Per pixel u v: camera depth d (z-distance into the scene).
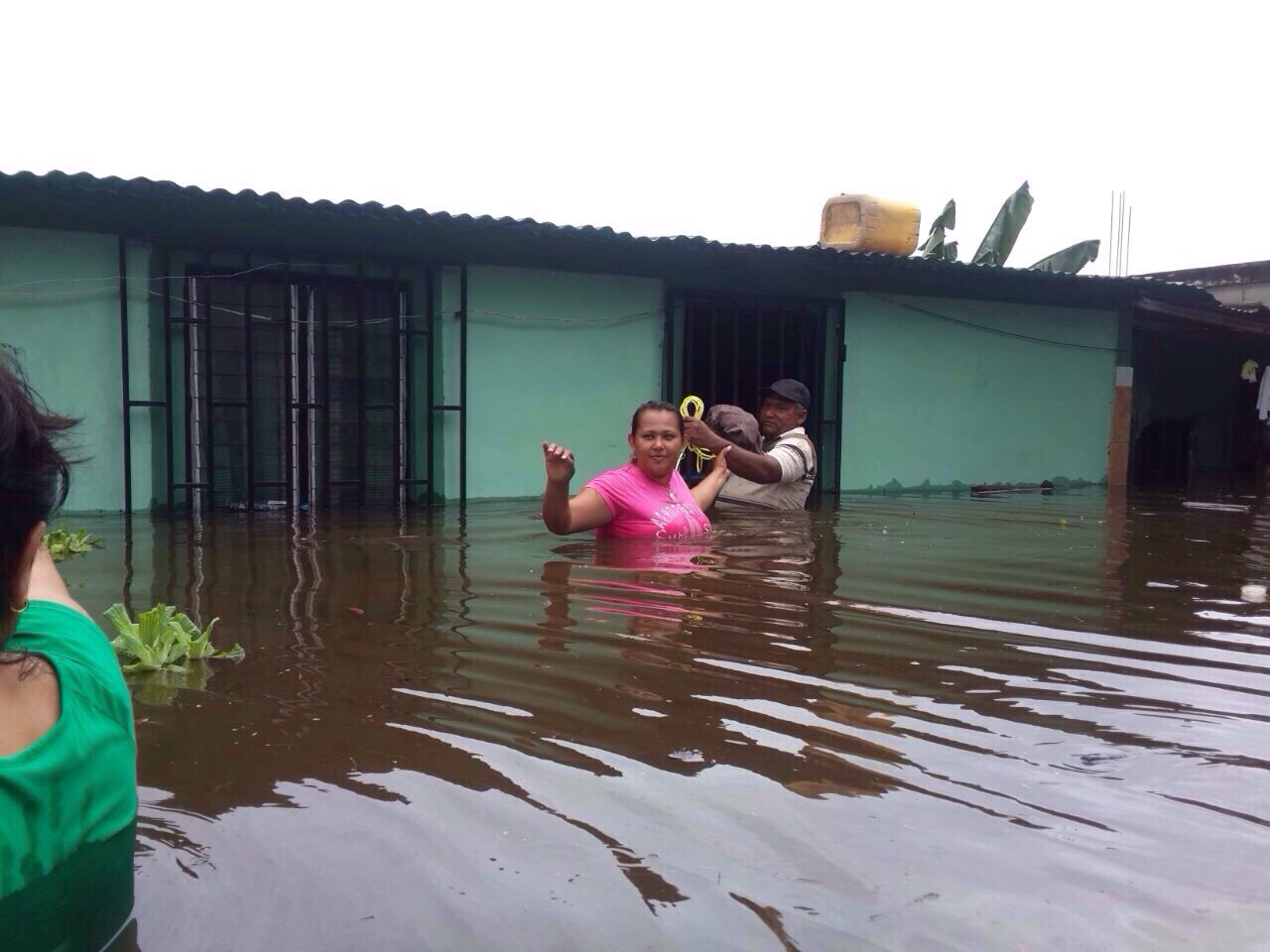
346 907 1.73
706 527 6.23
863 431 10.98
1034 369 12.05
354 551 5.53
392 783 2.27
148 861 1.88
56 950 1.42
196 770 2.34
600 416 9.68
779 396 7.69
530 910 1.73
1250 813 2.19
